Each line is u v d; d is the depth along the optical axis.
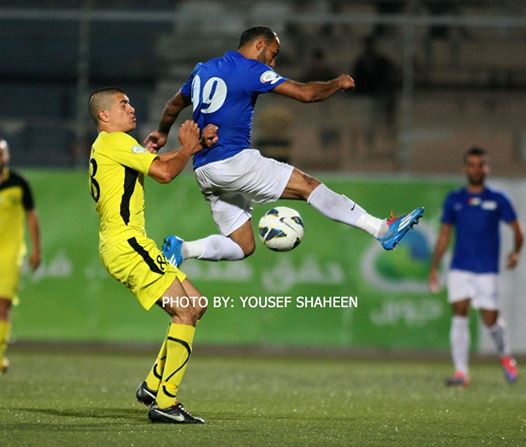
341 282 54.16
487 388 39.62
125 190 24.55
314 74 63.94
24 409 27.59
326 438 22.97
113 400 31.03
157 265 24.52
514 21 60.12
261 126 62.25
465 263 41.38
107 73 64.06
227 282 54.16
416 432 24.73
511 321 53.84
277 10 66.44
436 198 54.12
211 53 64.69
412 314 54.12
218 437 22.33
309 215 54.12
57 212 54.66
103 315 54.41
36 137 61.50
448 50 63.66
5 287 39.53
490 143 63.53
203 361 49.72
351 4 65.75
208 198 26.83
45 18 60.97
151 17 61.50
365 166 62.53
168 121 27.14
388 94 63.12
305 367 47.59
